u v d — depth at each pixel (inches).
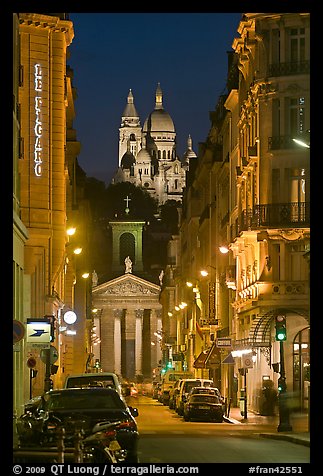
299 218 3280.0
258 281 3348.9
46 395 1352.1
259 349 3361.2
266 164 3353.8
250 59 3627.0
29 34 3469.5
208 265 5251.0
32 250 3447.3
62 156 3560.5
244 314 3720.5
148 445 1905.8
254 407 3550.7
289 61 3339.1
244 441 2059.5
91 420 1253.1
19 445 1365.7
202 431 2519.7
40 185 3472.0
